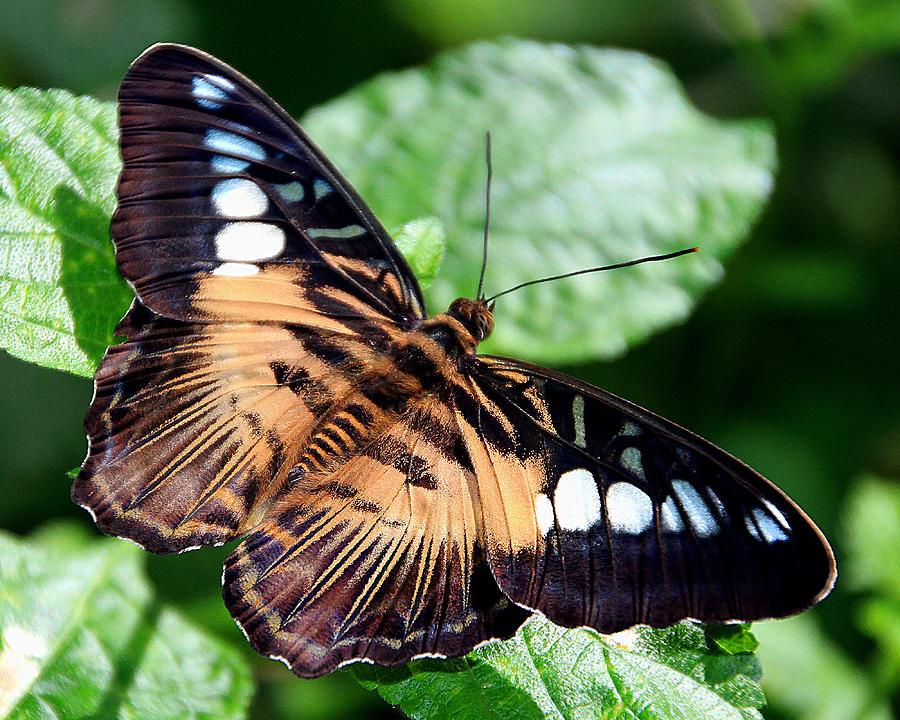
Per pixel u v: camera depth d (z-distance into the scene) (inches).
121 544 29.9
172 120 28.2
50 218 29.0
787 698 31.2
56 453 31.8
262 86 33.1
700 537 28.1
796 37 32.3
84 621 29.5
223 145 28.3
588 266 31.1
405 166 31.1
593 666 28.5
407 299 28.9
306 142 28.4
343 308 28.8
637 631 28.6
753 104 33.9
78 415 31.9
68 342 28.8
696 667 28.5
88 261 29.0
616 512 28.2
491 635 28.2
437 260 29.4
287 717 31.0
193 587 30.7
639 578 28.2
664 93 31.7
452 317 28.9
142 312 28.5
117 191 28.2
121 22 33.0
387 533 28.4
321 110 31.3
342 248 28.7
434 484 28.5
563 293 31.0
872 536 31.3
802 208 33.3
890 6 32.0
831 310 32.7
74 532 31.3
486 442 28.5
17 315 28.8
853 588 31.3
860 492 31.5
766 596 28.0
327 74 33.2
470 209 31.0
